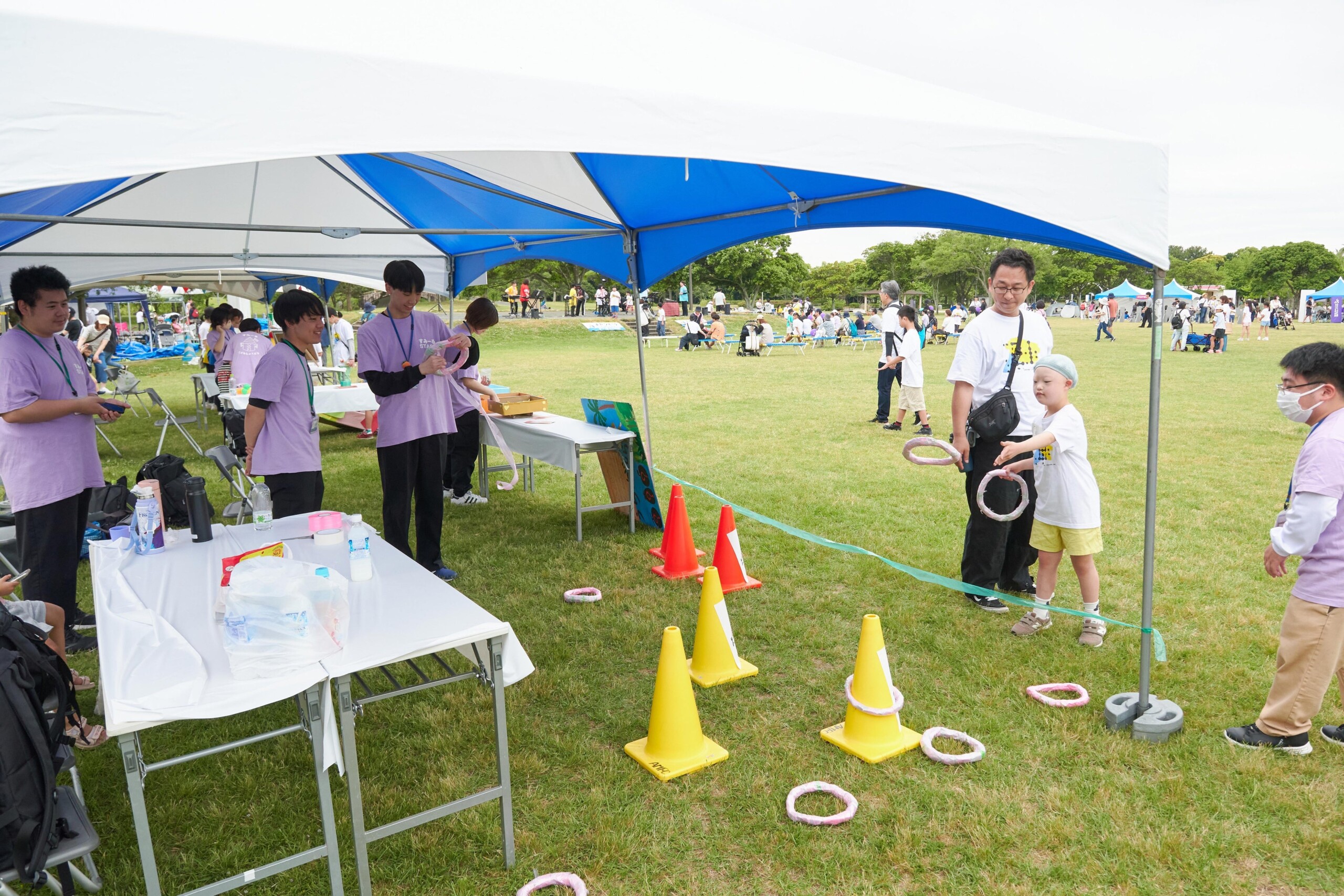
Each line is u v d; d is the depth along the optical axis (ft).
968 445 14.05
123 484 13.98
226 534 11.71
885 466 27.27
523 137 7.29
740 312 170.40
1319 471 8.96
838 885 8.05
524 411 22.68
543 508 22.57
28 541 12.65
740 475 26.11
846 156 8.62
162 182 16.28
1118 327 141.18
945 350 85.46
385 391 15.11
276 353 13.69
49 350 12.68
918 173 8.87
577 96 7.57
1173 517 20.56
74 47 5.86
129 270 22.39
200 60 6.25
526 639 13.93
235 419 26.27
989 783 9.64
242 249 22.06
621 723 11.14
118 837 8.91
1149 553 10.55
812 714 11.44
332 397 27.91
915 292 232.32
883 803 9.36
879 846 8.61
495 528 20.62
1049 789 9.43
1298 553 9.37
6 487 12.51
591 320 115.14
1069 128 9.95
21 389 12.10
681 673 10.23
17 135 5.64
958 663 12.78
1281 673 9.93
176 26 6.26
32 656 6.87
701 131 8.07
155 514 10.77
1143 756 10.09
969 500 14.52
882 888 8.00
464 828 8.92
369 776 10.00
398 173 17.69
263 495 12.24
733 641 13.43
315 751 7.26
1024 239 12.56
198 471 27.84
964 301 269.23
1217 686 11.82
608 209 17.99
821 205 14.89
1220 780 9.57
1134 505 21.68
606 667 12.89
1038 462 12.98
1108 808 9.07
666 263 19.19
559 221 19.57
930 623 14.32
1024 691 11.85
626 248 19.56
